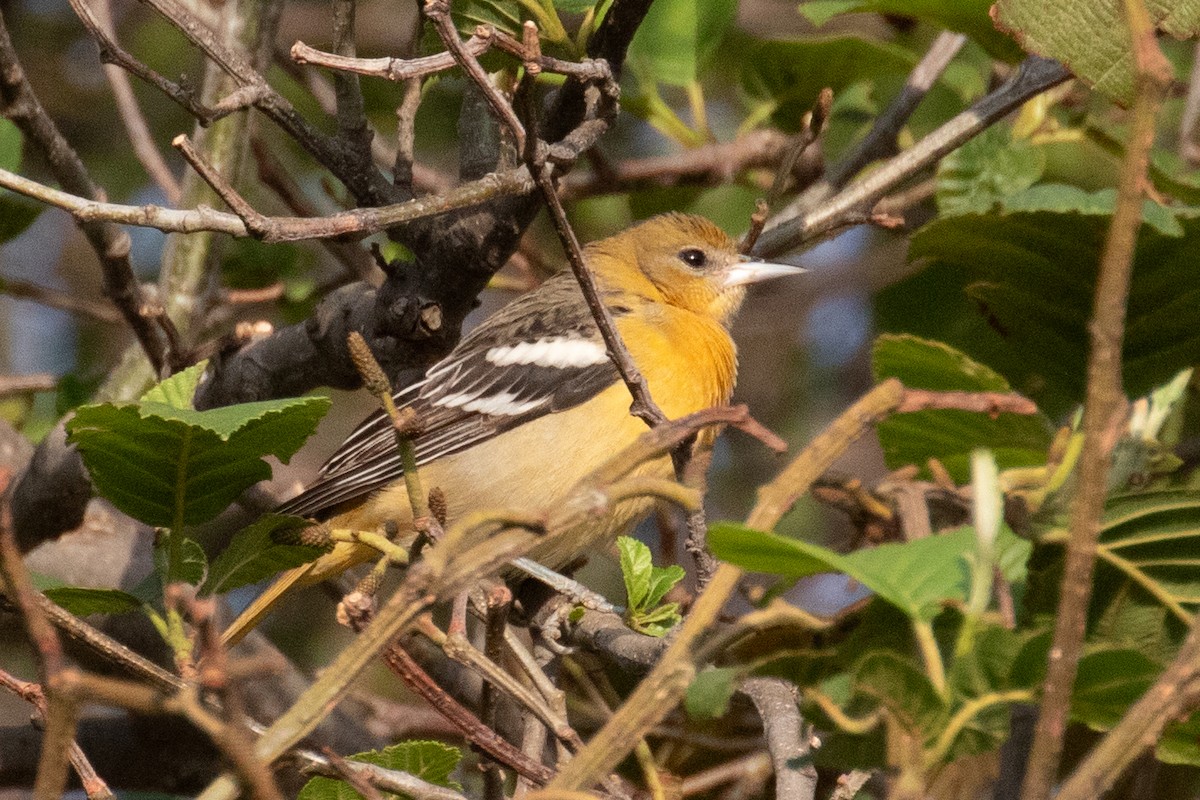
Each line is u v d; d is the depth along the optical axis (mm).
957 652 3898
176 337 9117
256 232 5938
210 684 3678
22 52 15594
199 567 5816
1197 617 3869
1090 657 4180
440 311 8516
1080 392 7074
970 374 6223
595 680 9805
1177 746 4852
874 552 4027
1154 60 3686
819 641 4656
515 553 4141
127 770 10062
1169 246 6332
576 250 5770
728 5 11609
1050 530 4980
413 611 4109
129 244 8836
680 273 10984
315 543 5637
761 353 15164
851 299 15273
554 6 7742
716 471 14391
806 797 5812
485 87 5582
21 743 9750
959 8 9555
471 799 6035
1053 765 3641
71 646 10086
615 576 13758
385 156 12102
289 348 9234
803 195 10578
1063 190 6684
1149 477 6156
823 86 11875
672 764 9508
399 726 10578
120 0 16297
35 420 11930
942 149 9008
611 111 6961
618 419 10086
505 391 10227
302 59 6164
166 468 5648
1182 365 6559
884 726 4105
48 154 8234
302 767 5141
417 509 5258
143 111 15117
